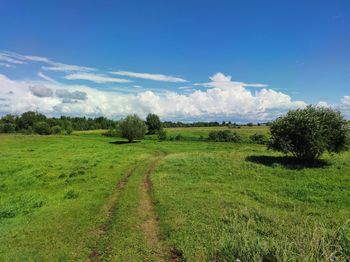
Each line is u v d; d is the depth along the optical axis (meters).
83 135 105.31
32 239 10.75
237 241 8.24
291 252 7.00
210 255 8.27
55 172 25.72
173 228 10.70
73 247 9.88
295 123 28.05
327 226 10.75
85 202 15.48
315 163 27.34
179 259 8.53
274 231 9.98
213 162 29.19
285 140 28.78
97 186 19.75
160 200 14.75
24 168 28.47
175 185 18.66
